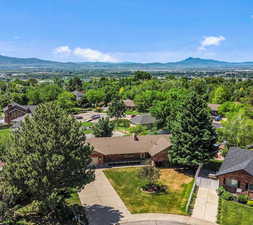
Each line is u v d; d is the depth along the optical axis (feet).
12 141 94.68
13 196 82.89
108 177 140.36
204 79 555.69
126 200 113.80
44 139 85.81
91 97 415.23
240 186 116.57
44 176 83.51
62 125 90.43
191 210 104.68
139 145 167.32
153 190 123.24
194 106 143.84
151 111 236.02
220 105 326.44
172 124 155.43
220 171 122.93
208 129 142.20
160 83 474.08
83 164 93.56
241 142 167.63
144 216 100.27
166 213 102.68
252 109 224.74
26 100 416.05
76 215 97.19
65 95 411.34
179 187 127.54
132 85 525.34
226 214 102.22
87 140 166.50
